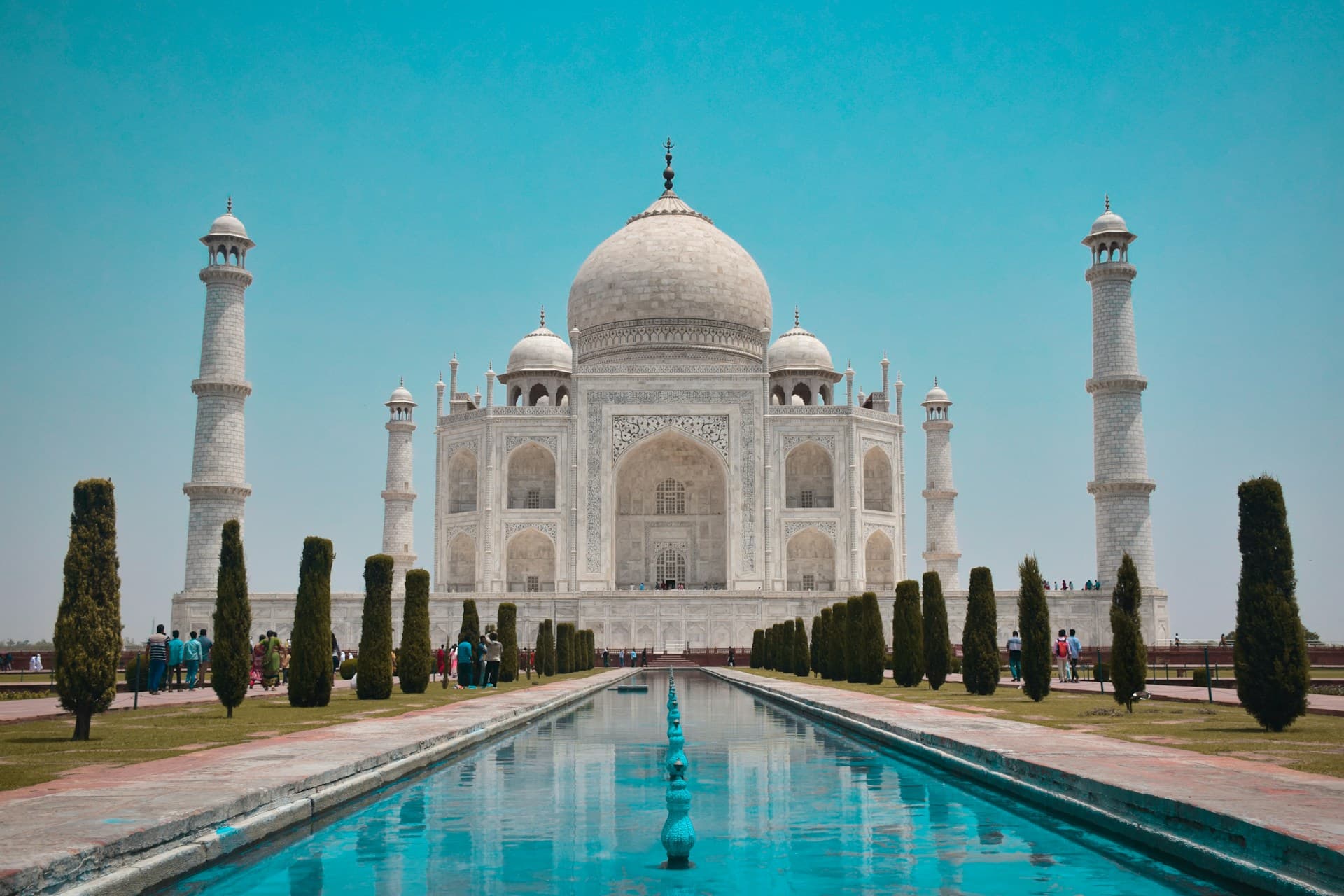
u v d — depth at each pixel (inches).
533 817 761.0
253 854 649.0
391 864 622.2
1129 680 1483.8
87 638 1156.5
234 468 3961.6
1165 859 621.6
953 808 784.9
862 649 2379.4
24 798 689.6
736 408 4554.6
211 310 3981.3
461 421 4690.0
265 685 2332.7
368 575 1876.2
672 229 5177.2
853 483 4510.3
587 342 5093.5
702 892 557.0
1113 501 3998.5
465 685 2322.8
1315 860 520.4
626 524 4835.1
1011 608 4025.6
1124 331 4013.3
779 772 976.3
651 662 3993.6
